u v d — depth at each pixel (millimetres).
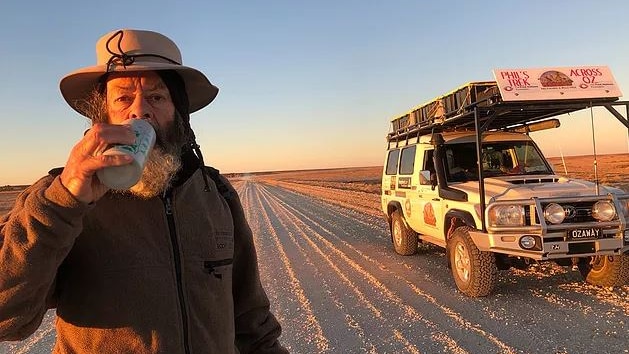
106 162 1025
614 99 5668
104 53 1556
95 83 1634
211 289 1528
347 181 53000
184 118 1641
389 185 9641
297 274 7980
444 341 4504
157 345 1361
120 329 1350
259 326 1937
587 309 5164
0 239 1149
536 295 5867
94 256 1364
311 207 21938
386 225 13742
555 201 5508
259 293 1935
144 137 1135
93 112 1594
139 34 1574
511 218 5566
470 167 7371
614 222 5418
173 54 1645
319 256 9539
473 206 6027
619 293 5688
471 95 6156
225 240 1633
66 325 1371
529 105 5711
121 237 1392
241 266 1884
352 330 5000
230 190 1847
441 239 7398
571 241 5395
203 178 1686
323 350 4492
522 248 5473
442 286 6613
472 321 5027
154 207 1456
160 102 1582
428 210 7555
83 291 1358
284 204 24938
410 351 4320
